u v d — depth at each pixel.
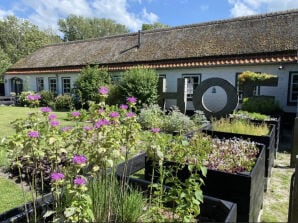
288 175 4.79
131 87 11.41
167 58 13.06
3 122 10.44
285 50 9.99
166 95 11.45
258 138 4.64
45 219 2.18
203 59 11.90
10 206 3.25
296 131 5.09
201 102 9.76
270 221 2.70
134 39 16.62
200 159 2.87
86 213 1.91
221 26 13.63
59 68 17.44
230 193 2.73
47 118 2.20
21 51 34.59
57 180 1.98
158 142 2.54
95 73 13.96
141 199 2.33
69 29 47.81
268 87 10.42
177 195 2.28
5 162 4.44
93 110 2.40
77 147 2.28
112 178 2.35
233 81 11.19
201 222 2.20
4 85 22.11
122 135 2.29
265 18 12.51
